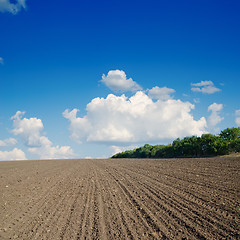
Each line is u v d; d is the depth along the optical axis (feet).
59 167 66.85
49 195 27.58
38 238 15.81
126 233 15.74
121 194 26.58
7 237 16.19
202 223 15.99
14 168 65.51
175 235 14.82
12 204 24.09
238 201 19.17
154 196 24.02
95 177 41.73
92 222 18.20
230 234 14.10
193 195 22.50
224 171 33.22
